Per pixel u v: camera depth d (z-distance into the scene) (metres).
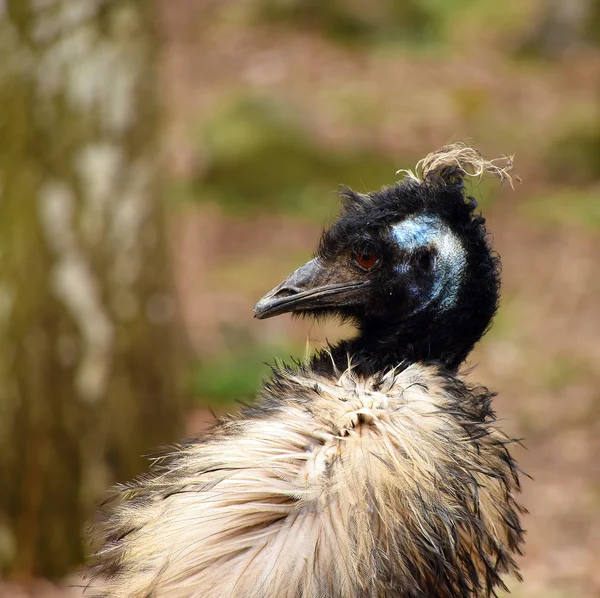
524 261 20.64
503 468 6.23
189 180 23.06
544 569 11.50
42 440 11.09
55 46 10.82
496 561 6.12
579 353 17.19
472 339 6.32
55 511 11.17
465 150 6.40
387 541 5.37
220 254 20.94
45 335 11.02
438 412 5.74
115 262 11.23
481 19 34.38
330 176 23.91
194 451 5.80
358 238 6.31
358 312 6.41
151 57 11.41
